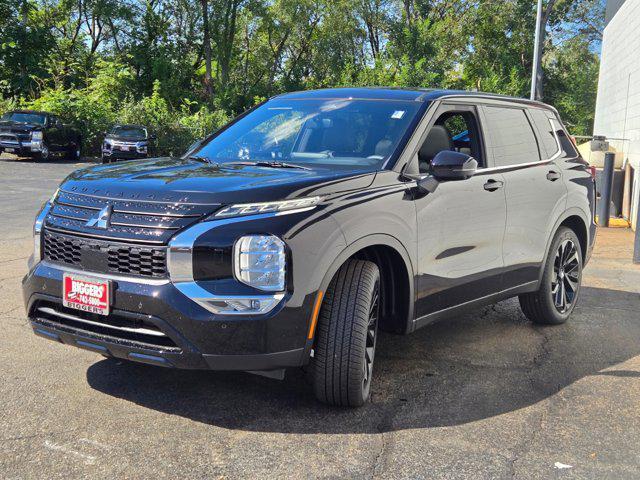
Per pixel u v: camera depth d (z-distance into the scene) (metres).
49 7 47.06
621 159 13.72
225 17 48.97
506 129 5.07
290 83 54.44
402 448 3.27
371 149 4.15
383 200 3.73
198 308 3.19
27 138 24.77
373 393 3.98
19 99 35.22
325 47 53.28
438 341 5.11
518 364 4.62
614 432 3.54
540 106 5.70
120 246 3.31
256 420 3.54
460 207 4.32
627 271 8.17
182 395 3.83
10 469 2.94
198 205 3.28
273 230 3.25
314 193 3.45
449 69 49.53
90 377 4.04
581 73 49.94
